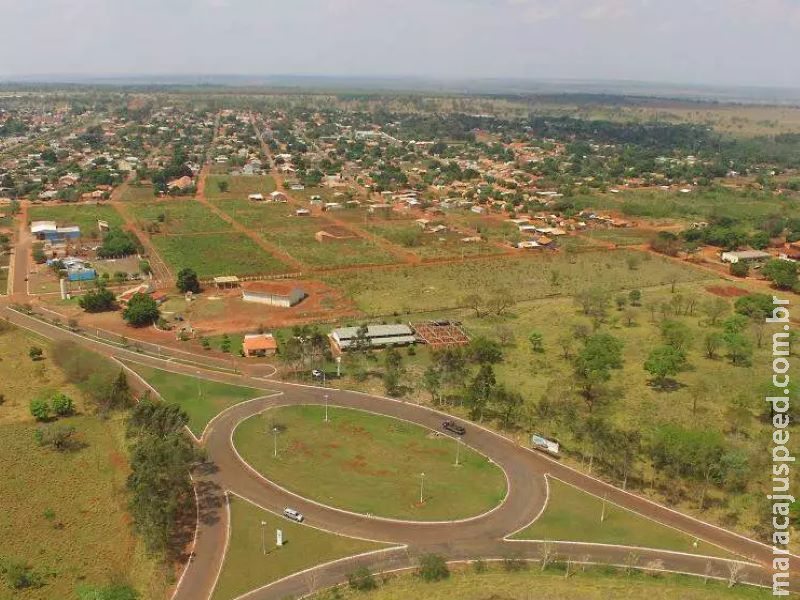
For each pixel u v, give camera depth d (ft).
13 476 321.93
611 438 326.65
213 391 414.41
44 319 531.91
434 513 298.15
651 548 275.80
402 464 337.72
